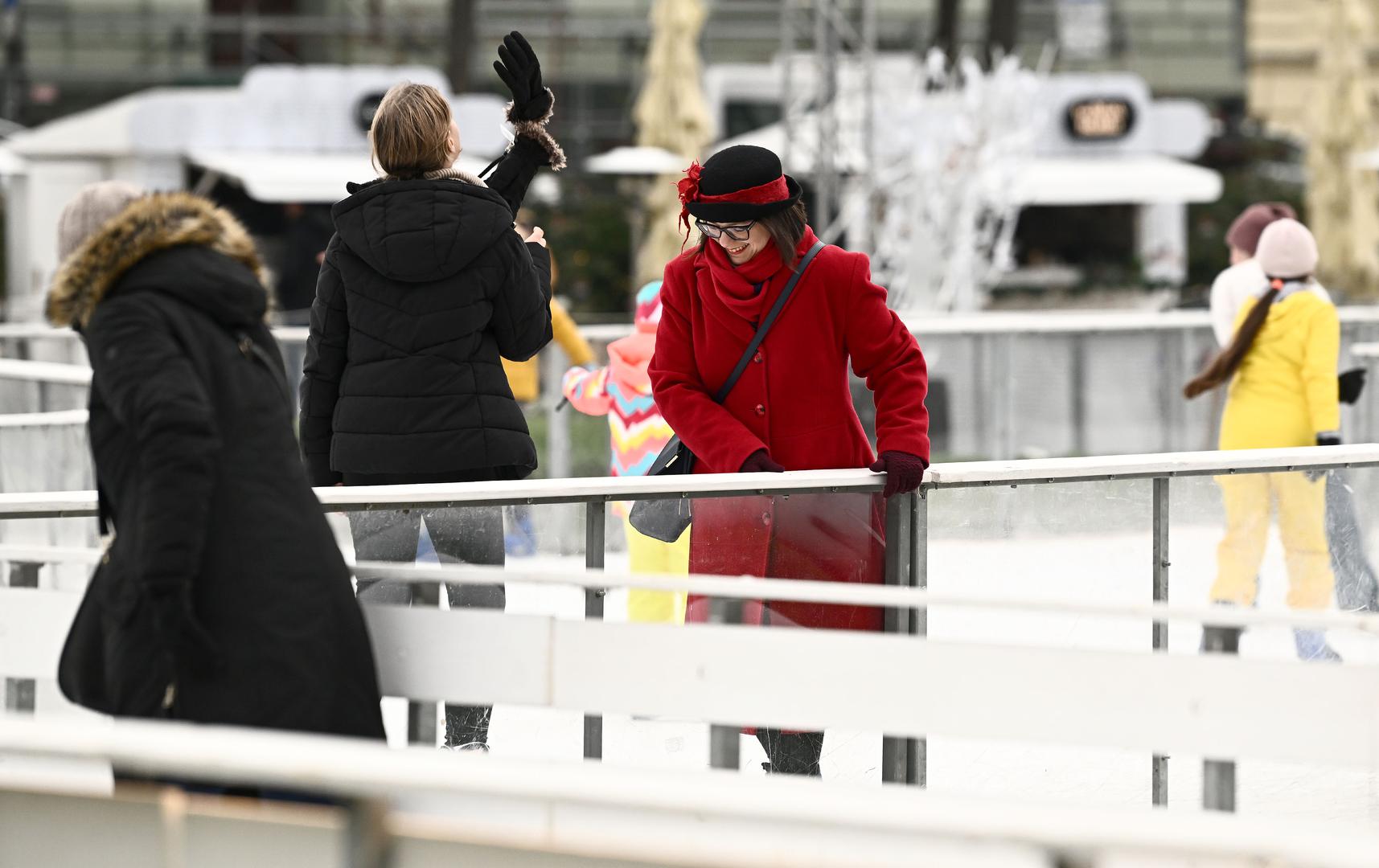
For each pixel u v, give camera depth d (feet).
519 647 37.96
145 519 32.76
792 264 44.39
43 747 25.81
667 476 42.22
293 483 35.17
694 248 46.73
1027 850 24.38
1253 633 45.78
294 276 173.27
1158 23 305.73
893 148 186.91
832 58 190.39
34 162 215.10
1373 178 219.00
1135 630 45.16
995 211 190.70
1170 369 105.50
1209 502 45.47
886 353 44.60
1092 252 261.03
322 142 213.87
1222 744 35.47
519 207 48.80
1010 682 36.09
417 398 44.96
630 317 233.76
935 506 43.75
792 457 45.21
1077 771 44.11
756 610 42.24
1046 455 103.91
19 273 221.25
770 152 44.60
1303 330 69.15
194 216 34.99
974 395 102.99
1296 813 44.47
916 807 24.25
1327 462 46.09
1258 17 304.50
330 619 34.94
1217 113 305.94
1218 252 264.72
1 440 64.44
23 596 39.99
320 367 46.34
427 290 45.03
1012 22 256.52
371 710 35.45
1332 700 35.17
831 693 36.70
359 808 26.58
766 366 44.91
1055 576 44.47
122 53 294.87
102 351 33.35
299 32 290.15
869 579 43.52
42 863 29.35
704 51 293.23
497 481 44.47
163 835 28.50
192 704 33.99
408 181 45.21
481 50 296.30
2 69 293.23
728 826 27.30
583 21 302.25
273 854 27.96
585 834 27.94
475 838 27.40
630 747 41.75
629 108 291.79
